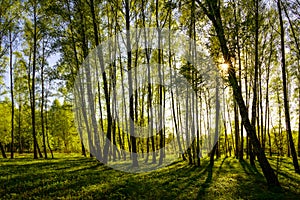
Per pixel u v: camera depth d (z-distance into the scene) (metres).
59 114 54.09
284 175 18.06
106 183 14.25
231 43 15.22
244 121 14.80
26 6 32.00
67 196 11.24
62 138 63.41
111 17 30.94
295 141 46.59
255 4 19.41
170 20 27.14
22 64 36.06
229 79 15.06
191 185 14.20
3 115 50.28
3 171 18.14
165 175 17.86
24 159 31.94
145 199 11.26
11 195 11.27
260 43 25.52
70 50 30.30
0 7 30.95
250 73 23.73
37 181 14.41
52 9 25.73
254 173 18.61
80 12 26.34
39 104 36.53
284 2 20.39
